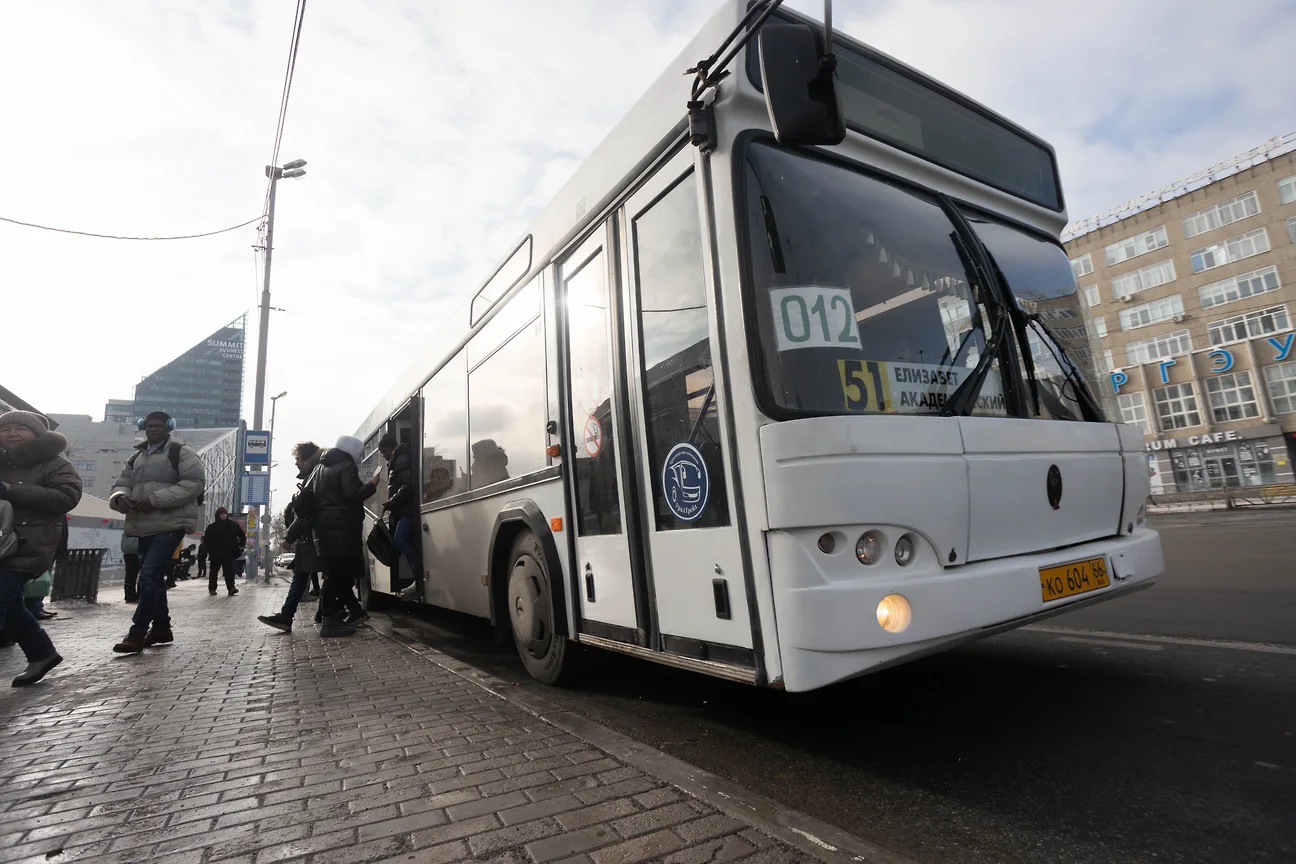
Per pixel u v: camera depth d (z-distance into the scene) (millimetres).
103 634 7562
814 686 2539
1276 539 11742
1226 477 36781
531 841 2195
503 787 2645
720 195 2973
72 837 2367
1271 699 3596
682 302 3221
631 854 2092
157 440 6191
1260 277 36094
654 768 2777
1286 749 2980
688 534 3135
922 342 3193
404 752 3109
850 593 2551
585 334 4105
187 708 4043
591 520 3969
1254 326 36250
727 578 2904
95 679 4941
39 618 8969
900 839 2408
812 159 3211
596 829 2262
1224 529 15812
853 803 2713
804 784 2918
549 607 4398
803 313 2906
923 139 3707
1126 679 4129
